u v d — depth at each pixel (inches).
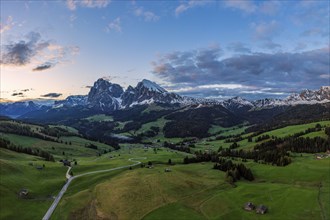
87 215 5004.9
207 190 5782.5
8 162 7224.4
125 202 5172.2
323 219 4286.4
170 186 5792.3
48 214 5093.5
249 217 4520.2
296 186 5984.3
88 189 6230.3
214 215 4633.4
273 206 4852.4
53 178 7101.4
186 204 5093.5
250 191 5625.0
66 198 5777.6
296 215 4466.0
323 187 5772.6
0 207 5118.1
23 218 4936.0
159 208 4906.5
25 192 5777.6
